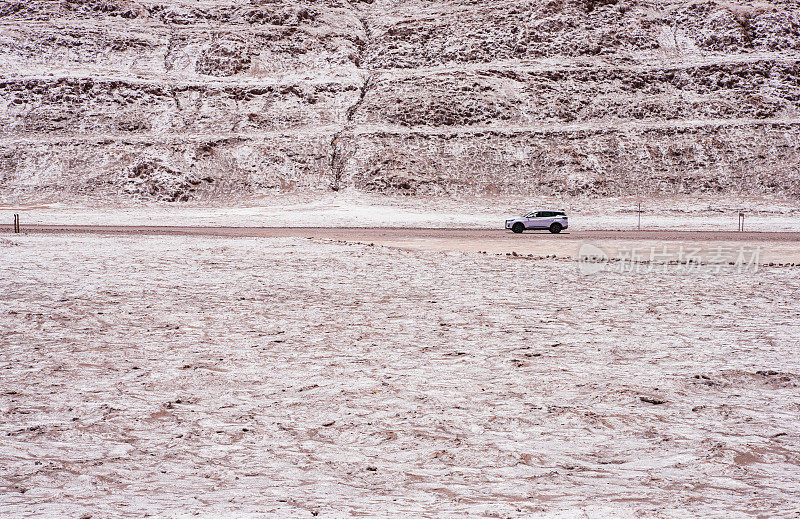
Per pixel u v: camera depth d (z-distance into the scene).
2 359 9.38
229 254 25.94
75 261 22.61
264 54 120.56
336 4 139.88
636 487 5.08
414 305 14.35
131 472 5.45
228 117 105.44
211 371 8.80
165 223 59.03
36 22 124.56
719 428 6.51
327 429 6.58
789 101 106.19
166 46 121.94
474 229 50.72
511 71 111.38
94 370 8.82
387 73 115.75
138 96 107.81
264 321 12.41
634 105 105.38
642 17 126.44
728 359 9.34
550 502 4.77
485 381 8.32
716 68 110.94
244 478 5.32
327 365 9.15
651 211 78.19
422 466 5.60
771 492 4.94
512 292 16.38
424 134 98.56
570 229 52.34
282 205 81.88
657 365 9.07
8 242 29.91
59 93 106.06
